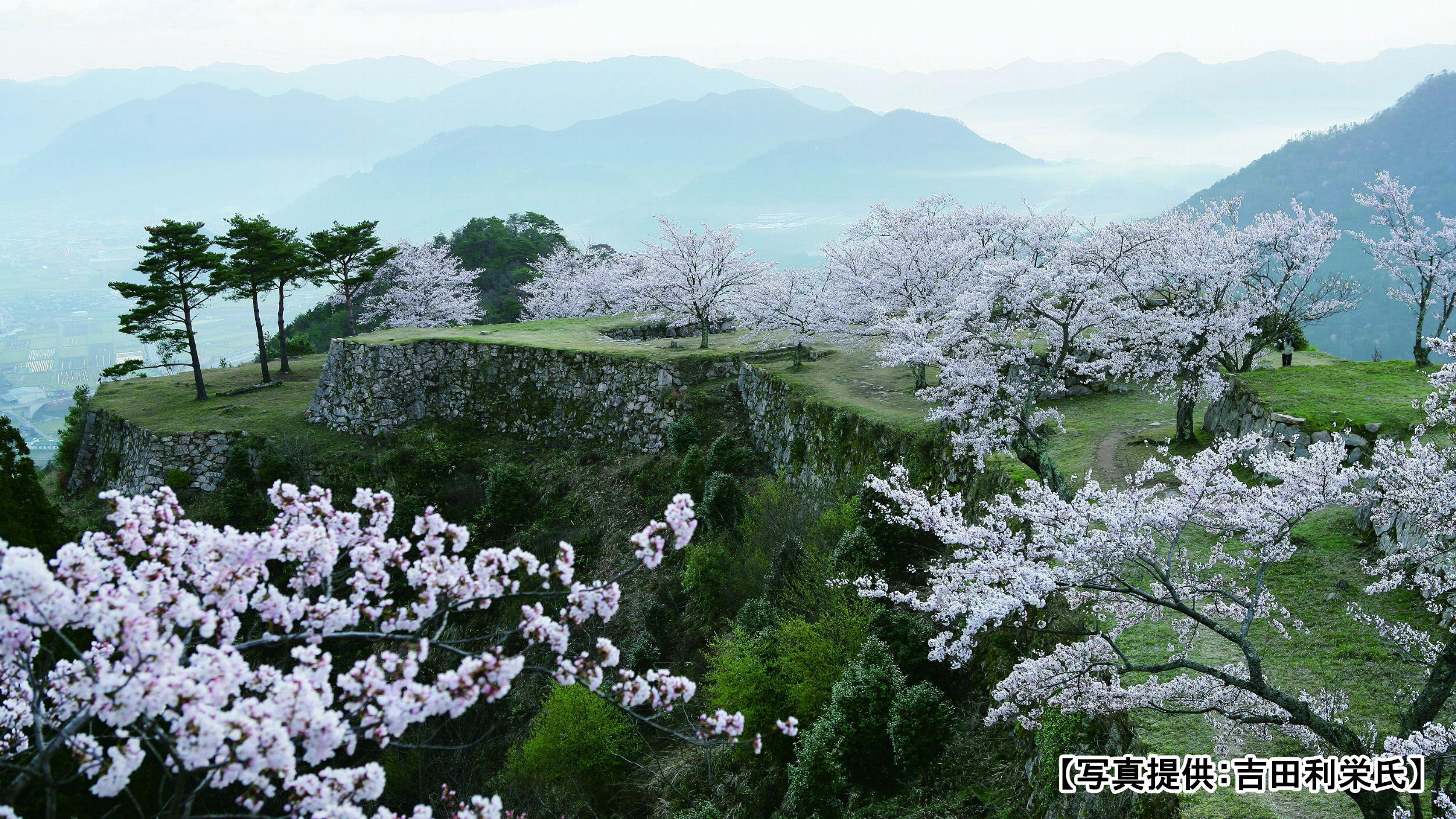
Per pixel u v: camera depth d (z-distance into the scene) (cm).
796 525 3039
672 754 2480
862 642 2073
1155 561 1283
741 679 2148
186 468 4434
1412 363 2738
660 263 4656
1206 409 3048
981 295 2645
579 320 6084
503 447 4716
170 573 675
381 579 770
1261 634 1587
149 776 1908
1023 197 4400
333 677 3055
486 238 9925
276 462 4412
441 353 4959
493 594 785
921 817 1630
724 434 4103
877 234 4803
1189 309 2883
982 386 2592
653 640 3078
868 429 3288
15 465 2420
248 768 562
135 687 546
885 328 3216
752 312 4366
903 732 1734
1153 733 1359
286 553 788
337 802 621
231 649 650
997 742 1736
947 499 1560
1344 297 3456
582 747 2386
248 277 5222
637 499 4088
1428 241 2897
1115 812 1314
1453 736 943
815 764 1759
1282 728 1233
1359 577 1734
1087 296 2514
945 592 1365
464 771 2773
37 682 744
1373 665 1445
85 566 602
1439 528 1252
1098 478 2478
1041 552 1298
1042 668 1251
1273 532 1309
